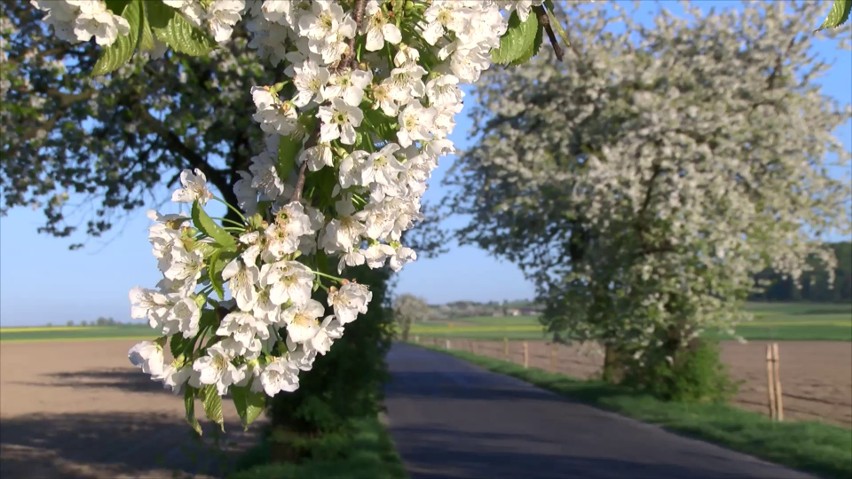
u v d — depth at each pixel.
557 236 27.27
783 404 24.59
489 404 25.28
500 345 77.00
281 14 2.21
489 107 24.98
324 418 11.87
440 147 2.29
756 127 22.73
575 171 23.28
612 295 23.14
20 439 18.98
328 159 2.19
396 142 2.29
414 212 2.36
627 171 21.56
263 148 2.61
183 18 2.11
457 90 2.31
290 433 12.23
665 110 21.88
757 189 23.30
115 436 19.52
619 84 23.86
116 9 2.03
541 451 15.76
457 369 45.72
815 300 136.62
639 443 16.89
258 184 2.30
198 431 2.20
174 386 2.20
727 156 22.39
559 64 24.17
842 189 24.03
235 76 11.91
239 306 2.08
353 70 2.22
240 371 2.13
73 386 36.88
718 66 23.66
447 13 2.26
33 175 12.73
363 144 2.27
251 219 2.19
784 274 24.44
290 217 2.12
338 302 2.25
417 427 19.58
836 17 2.38
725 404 22.50
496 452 15.66
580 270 23.86
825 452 14.27
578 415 22.12
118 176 13.16
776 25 23.66
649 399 23.53
